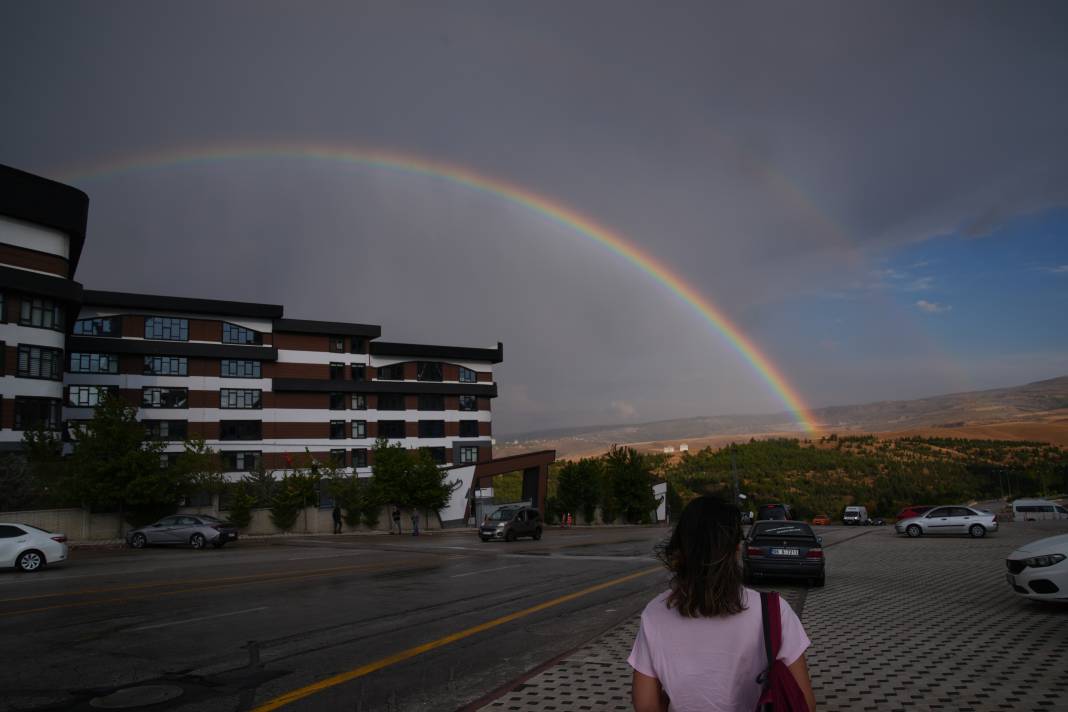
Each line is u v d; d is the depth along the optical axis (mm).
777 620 2658
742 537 2805
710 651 2635
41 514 33938
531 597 14836
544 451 61531
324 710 6875
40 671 8367
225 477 60656
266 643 10000
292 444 68000
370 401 73500
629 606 13586
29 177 39750
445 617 12289
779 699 2523
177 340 63625
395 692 7504
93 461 35562
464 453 78125
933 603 13141
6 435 38469
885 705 6672
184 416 63375
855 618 11727
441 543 35875
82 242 43312
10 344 39062
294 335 70188
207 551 30094
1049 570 11281
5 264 38938
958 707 6566
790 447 186500
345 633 10773
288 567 21391
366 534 46312
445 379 78688
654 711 2715
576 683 7547
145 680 7984
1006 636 9797
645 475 67250
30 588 15953
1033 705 6574
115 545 33812
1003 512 68938
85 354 59844
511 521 38031
